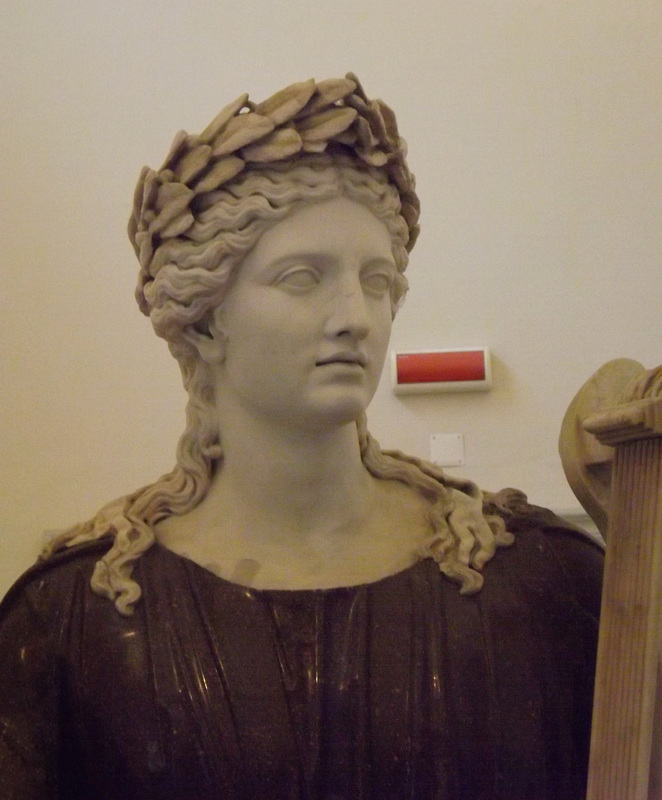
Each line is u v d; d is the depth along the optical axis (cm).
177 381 228
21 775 96
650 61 235
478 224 231
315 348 100
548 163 233
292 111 100
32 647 102
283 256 100
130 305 232
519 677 101
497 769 97
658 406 87
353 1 241
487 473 220
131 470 222
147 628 101
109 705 99
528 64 237
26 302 231
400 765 96
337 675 98
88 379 228
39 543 218
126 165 238
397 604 102
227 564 106
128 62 242
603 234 229
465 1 241
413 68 238
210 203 103
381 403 226
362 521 110
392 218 109
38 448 223
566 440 107
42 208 236
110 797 97
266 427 106
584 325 226
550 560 109
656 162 231
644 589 88
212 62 240
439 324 228
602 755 88
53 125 239
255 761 95
